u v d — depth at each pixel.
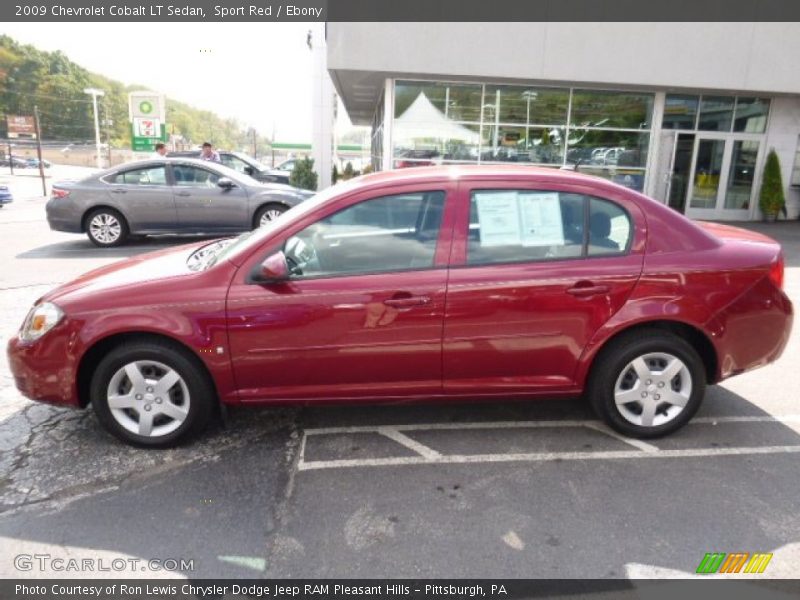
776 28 12.69
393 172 3.62
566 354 3.38
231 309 3.22
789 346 5.32
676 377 3.52
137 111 32.12
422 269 3.29
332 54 12.21
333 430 3.69
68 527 2.74
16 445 3.48
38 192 28.66
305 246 3.31
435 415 3.90
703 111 14.09
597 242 3.39
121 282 3.38
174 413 3.38
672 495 3.00
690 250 3.42
